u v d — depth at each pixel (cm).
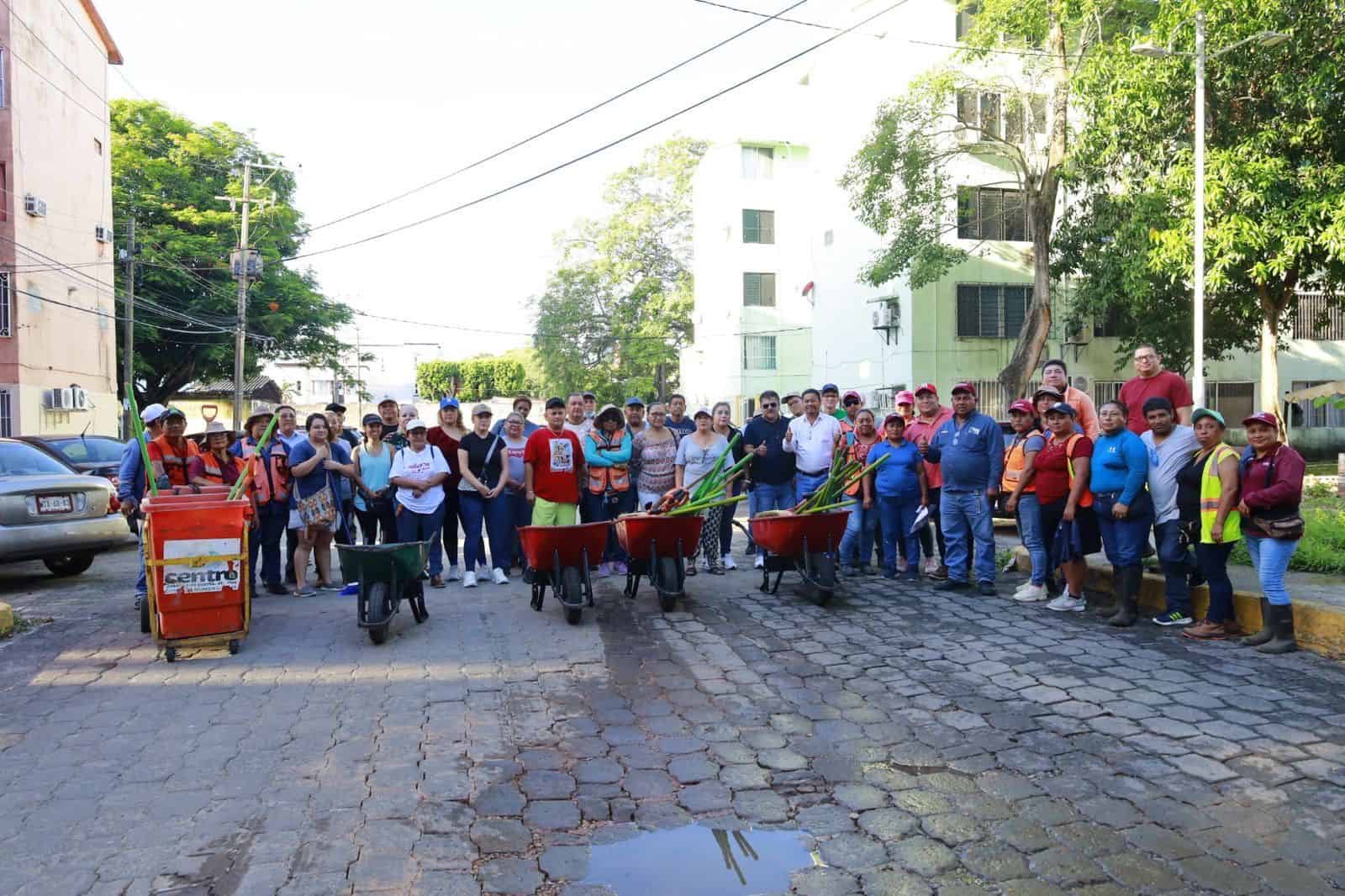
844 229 3091
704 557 1062
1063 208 2498
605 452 987
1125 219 1931
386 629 709
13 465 1034
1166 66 1706
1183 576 727
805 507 857
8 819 408
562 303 4500
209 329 3397
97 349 2908
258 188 3512
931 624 756
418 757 478
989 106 2566
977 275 2688
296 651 691
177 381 3694
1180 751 470
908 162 2139
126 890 348
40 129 2553
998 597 861
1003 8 1906
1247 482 660
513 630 749
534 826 402
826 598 821
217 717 541
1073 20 1906
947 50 2620
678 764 469
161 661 664
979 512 868
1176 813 404
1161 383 822
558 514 880
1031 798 421
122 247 3136
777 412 1030
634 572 839
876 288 2781
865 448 1003
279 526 927
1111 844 378
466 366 7856
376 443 983
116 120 3469
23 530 952
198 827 400
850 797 428
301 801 426
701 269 4309
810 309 4125
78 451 1438
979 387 2697
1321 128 1708
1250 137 1745
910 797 426
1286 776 437
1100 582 868
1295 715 517
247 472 711
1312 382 2920
